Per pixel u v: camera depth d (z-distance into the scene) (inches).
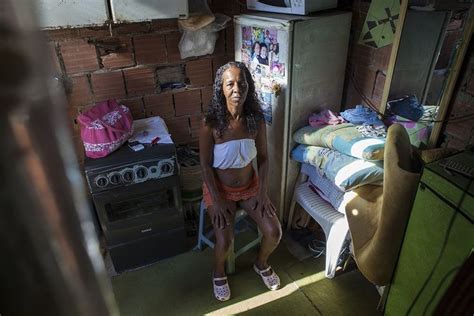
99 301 13.9
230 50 95.9
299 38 74.5
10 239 10.6
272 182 95.4
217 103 71.5
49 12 59.6
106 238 81.1
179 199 83.1
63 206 11.5
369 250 65.6
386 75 75.5
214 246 85.3
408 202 57.2
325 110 84.6
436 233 52.9
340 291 80.6
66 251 12.0
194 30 84.4
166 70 91.5
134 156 75.9
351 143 72.7
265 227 76.0
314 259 89.1
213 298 79.9
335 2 80.3
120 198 77.5
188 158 96.5
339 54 83.0
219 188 77.5
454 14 60.7
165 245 88.0
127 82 88.7
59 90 11.3
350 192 73.0
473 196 45.9
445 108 65.9
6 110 9.5
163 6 67.0
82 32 79.7
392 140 59.8
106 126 74.9
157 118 92.2
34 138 10.3
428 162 56.8
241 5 91.3
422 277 57.5
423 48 67.0
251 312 76.5
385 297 71.1
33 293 11.6
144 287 82.8
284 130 83.6
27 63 9.6
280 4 80.5
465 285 48.9
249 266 87.8
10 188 10.2
